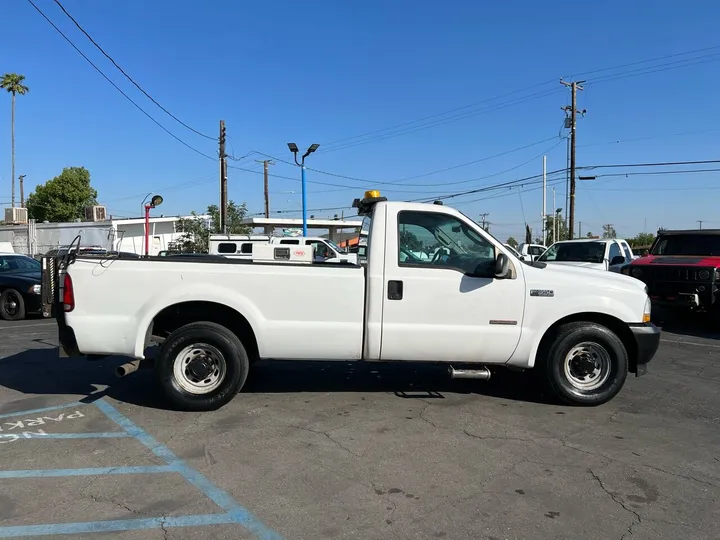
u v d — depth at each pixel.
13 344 8.93
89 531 3.16
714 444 4.58
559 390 5.45
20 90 58.69
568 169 34.00
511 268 5.29
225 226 27.03
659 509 3.47
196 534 3.13
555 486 3.77
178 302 5.15
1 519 3.28
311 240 19.09
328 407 5.48
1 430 4.81
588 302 5.34
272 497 3.58
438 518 3.33
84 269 5.16
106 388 6.16
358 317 5.23
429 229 5.32
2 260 13.33
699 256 11.38
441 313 5.24
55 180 54.81
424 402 5.66
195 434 4.72
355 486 3.75
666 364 7.64
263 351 5.25
